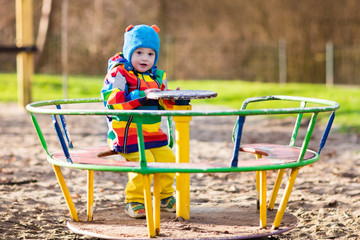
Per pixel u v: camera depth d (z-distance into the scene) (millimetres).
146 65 4652
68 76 25750
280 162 3961
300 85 23797
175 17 31422
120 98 4387
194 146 10047
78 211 5613
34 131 11547
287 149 4566
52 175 7434
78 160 4086
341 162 8312
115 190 6645
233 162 3787
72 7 29984
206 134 11547
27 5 14547
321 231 5000
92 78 25031
